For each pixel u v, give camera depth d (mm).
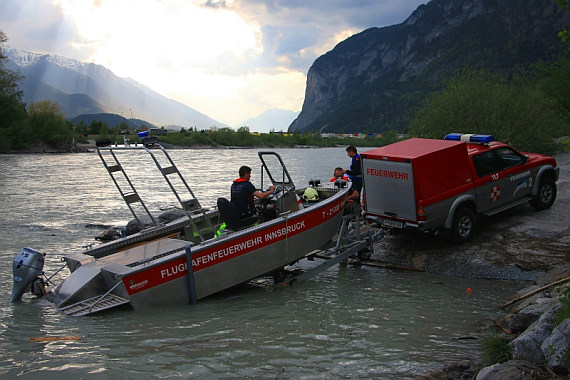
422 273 9094
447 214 9570
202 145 86188
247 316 6883
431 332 6258
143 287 6973
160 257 7406
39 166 37156
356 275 9133
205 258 7453
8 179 27516
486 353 5262
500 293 7793
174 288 7262
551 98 28406
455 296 7723
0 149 57781
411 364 5312
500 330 6238
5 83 65250
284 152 74750
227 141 94438
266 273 8227
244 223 8391
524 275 8336
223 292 8133
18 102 66625
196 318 6781
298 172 32188
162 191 21984
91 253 8156
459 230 9711
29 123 63188
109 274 7168
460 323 6574
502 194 10484
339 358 5461
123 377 4988
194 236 9266
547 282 7488
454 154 9664
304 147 109625
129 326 6422
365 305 7363
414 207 9289
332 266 9836
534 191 11148
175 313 7000
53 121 64250
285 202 8938
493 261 8922
